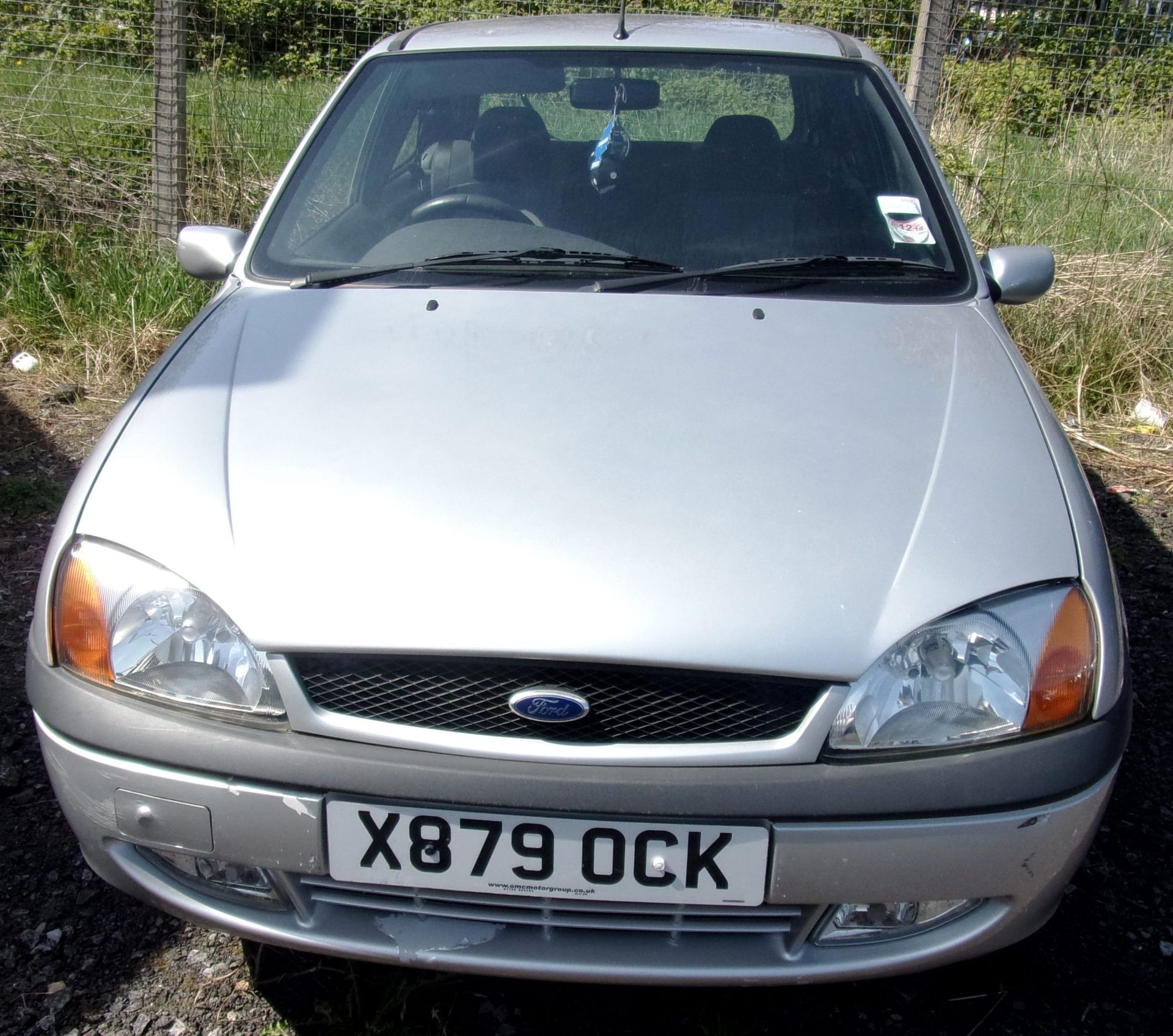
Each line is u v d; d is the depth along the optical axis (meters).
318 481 1.67
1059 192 5.46
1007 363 2.08
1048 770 1.49
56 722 1.60
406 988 1.88
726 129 2.55
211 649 1.53
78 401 4.50
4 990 1.87
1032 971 1.96
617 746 1.48
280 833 1.53
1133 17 5.74
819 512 1.62
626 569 1.52
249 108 5.61
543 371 1.94
